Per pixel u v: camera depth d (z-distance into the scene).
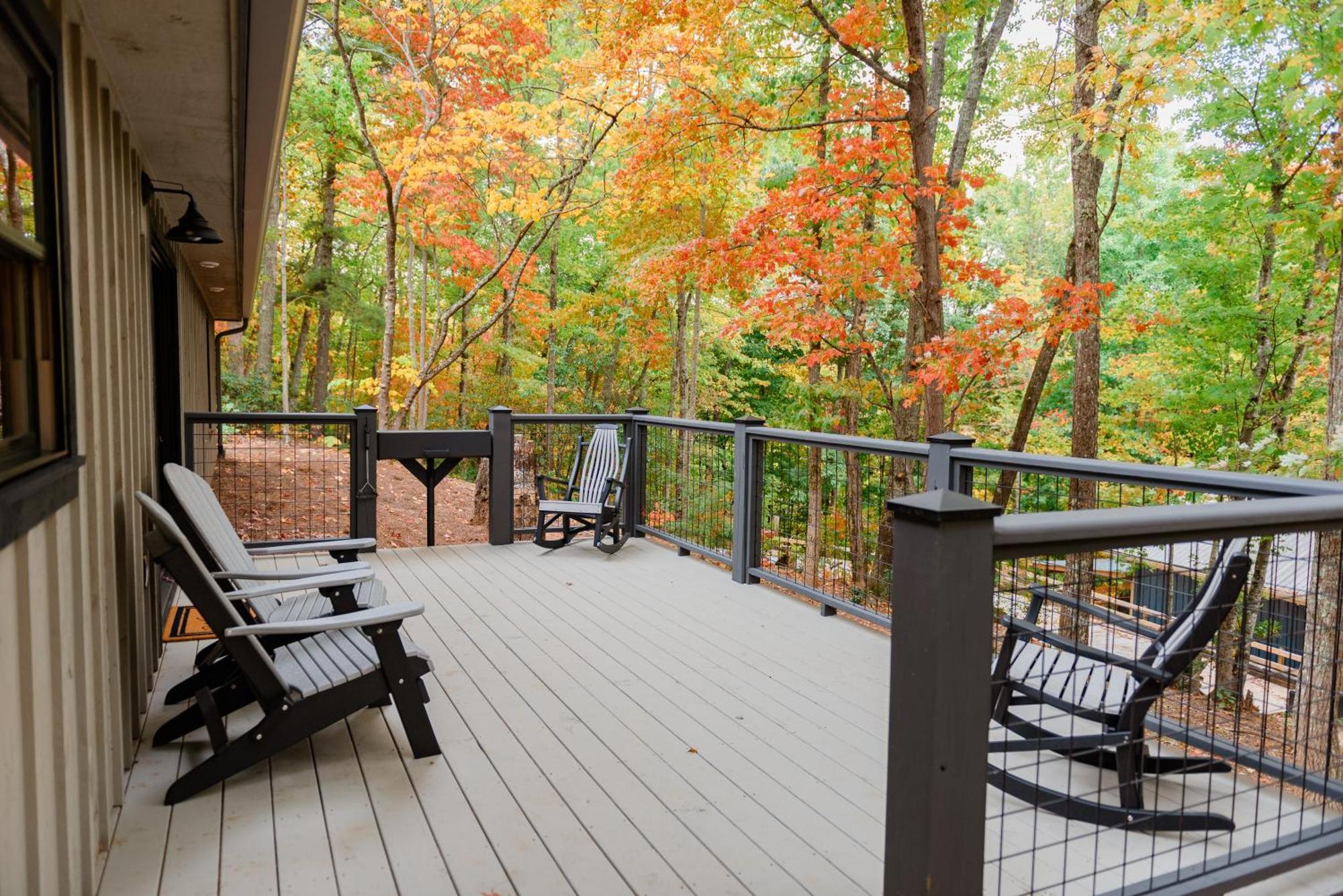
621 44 8.88
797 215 8.70
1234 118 9.20
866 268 8.55
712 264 9.05
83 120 2.33
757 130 9.27
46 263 1.91
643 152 9.37
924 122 8.36
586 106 9.35
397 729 3.17
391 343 9.80
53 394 1.94
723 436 6.23
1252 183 9.57
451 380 17.50
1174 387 11.68
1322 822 2.30
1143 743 2.47
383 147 10.93
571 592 5.23
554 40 12.73
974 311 14.61
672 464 6.81
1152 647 2.48
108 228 2.83
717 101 9.05
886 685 3.69
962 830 1.56
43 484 1.65
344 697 2.79
